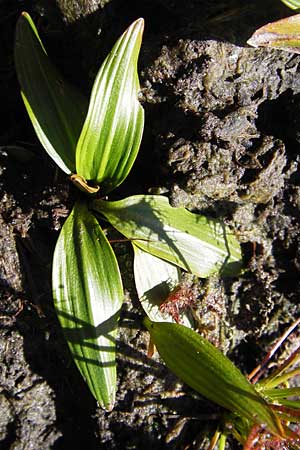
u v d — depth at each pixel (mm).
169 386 157
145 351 155
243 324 166
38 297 153
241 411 134
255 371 159
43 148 156
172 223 151
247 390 133
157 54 141
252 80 146
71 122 147
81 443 165
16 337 154
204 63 140
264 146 147
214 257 156
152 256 151
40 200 152
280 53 144
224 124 142
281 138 153
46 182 153
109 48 148
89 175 148
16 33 144
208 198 153
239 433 154
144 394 156
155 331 147
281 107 152
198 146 143
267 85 148
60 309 142
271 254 166
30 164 156
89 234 147
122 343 154
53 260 143
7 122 166
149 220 150
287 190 159
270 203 159
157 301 151
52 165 154
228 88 145
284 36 129
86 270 144
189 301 152
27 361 156
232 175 148
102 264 144
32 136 161
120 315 153
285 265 166
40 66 146
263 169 148
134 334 154
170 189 151
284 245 164
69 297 143
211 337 160
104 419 157
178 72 142
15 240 153
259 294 163
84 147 141
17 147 154
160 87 145
